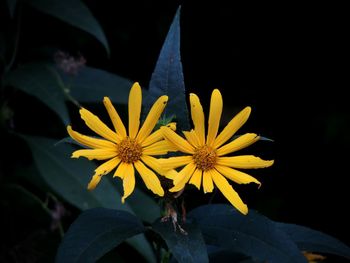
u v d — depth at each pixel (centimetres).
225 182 37
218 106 38
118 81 57
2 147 59
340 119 79
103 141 38
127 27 72
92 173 54
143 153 38
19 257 58
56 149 55
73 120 61
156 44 73
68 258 36
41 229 59
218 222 39
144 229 38
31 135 62
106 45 55
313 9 79
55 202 57
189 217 39
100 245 37
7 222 58
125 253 61
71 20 55
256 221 38
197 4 77
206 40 79
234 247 38
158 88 39
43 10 55
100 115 60
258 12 79
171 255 43
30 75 55
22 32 63
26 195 58
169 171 36
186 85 79
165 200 37
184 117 38
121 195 56
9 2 51
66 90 55
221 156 38
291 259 37
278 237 37
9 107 60
